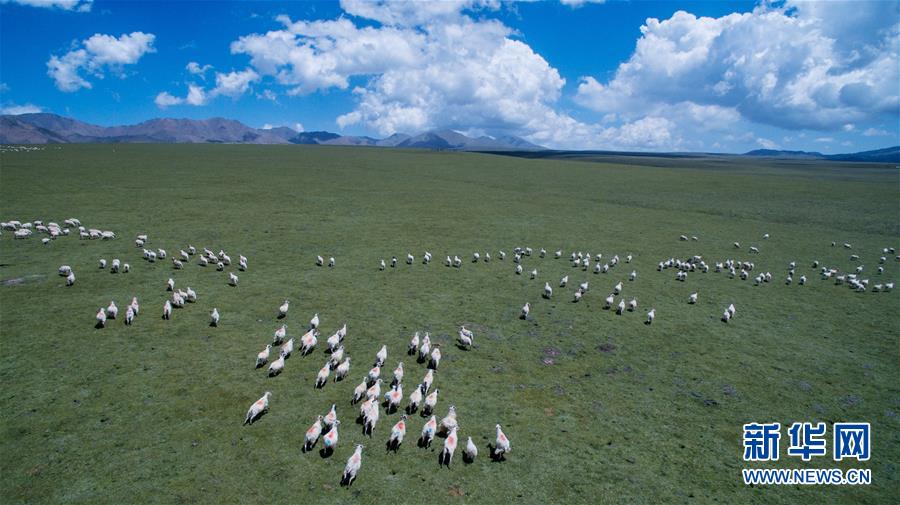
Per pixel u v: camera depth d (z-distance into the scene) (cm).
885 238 5481
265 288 3081
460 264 3866
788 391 2081
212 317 2448
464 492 1414
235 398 1816
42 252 3572
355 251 4138
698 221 6316
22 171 7662
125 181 7350
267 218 5291
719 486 1505
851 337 2675
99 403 1730
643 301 3188
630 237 5209
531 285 3428
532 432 1716
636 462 1590
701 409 1923
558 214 6469
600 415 1847
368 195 7375
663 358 2353
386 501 1360
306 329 2488
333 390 1917
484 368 2167
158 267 3381
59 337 2217
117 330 2325
